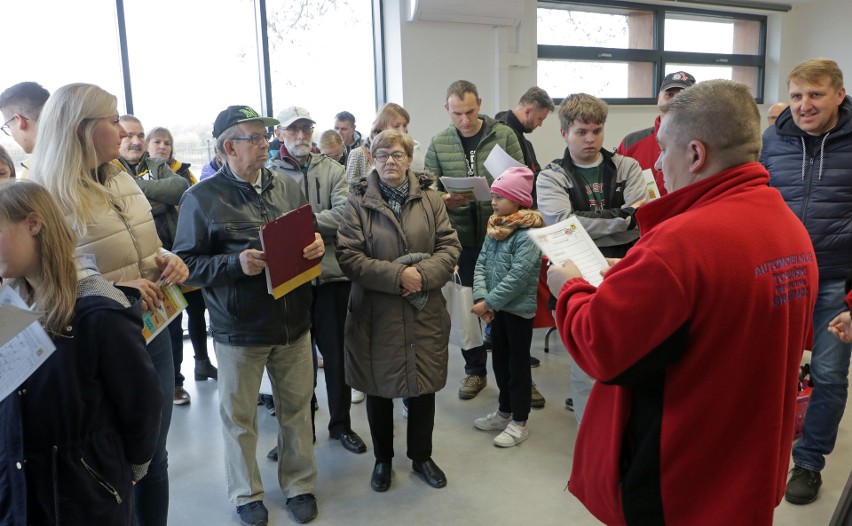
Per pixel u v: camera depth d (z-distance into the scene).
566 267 1.31
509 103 5.54
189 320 3.62
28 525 1.17
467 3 4.95
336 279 2.69
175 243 2.12
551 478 2.48
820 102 2.19
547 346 4.00
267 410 3.22
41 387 1.16
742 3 6.69
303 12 4.89
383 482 2.41
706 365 1.03
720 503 1.06
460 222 3.40
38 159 1.53
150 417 1.31
